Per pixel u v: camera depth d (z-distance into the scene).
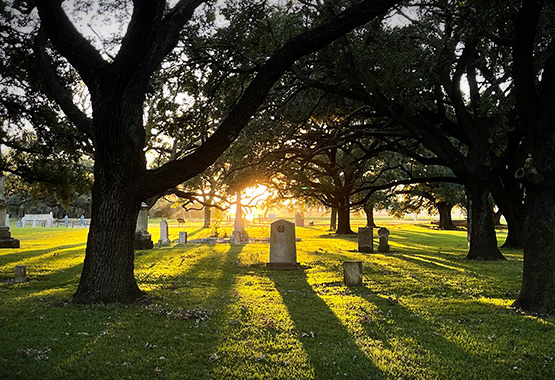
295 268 14.92
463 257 18.59
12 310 8.08
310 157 17.56
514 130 16.11
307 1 13.02
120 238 8.85
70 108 9.67
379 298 9.63
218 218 30.83
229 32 12.47
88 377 5.00
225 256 19.12
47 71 9.87
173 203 28.06
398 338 6.51
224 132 8.68
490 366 5.37
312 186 24.27
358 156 27.64
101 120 8.65
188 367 5.32
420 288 10.90
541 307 8.03
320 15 12.91
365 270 14.20
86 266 8.88
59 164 17.12
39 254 19.36
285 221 15.20
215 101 15.13
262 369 5.27
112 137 8.69
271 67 8.42
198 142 21.77
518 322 7.35
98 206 8.87
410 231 44.28
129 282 8.96
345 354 5.79
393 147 18.56
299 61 14.84
